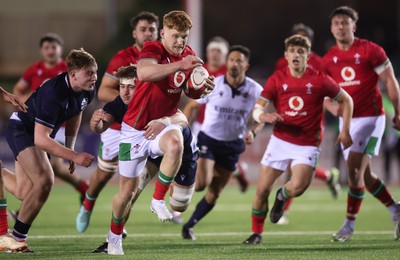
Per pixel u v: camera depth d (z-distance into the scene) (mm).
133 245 29828
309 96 29547
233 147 34406
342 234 31719
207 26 115250
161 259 25031
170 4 104875
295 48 29391
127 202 25609
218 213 44781
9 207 46625
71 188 61406
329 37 112875
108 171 33094
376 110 32312
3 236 26391
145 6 103938
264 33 115125
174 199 27484
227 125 34219
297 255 26359
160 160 27906
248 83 34469
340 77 32562
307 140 29844
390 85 32031
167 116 25531
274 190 59781
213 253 26859
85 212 33719
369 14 111875
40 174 25906
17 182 27875
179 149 24203
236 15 115375
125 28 101750
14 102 25891
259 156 67250
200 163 33781
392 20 111312
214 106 34156
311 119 29734
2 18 114812
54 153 24859
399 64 85438
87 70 25375
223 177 34406
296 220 41250
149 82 24828
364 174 32375
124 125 25516
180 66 23125
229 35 115375
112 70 32688
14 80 96188
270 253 26922
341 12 32312
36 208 26172
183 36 24094
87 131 67062
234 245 29844
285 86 29797
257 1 114812
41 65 42844
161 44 24547
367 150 32156
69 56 25453
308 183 29828
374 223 39250
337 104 32438
